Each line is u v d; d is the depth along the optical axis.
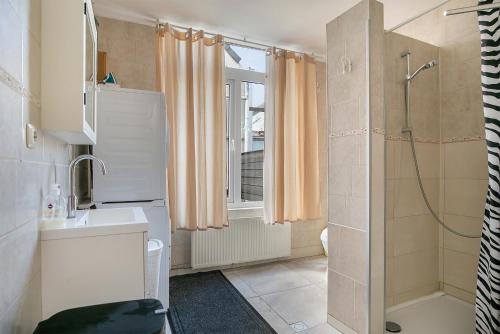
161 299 2.10
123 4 2.36
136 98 2.10
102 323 0.86
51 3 1.13
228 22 2.67
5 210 0.75
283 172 3.10
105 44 2.53
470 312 2.06
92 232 1.15
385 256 1.83
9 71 0.78
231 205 3.17
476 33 2.11
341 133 1.96
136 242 1.21
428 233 2.29
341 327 1.92
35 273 1.02
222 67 2.82
